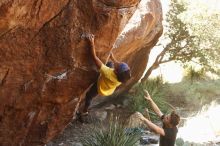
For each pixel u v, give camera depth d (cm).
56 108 578
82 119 995
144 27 796
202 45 1207
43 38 475
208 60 1224
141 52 1031
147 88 1184
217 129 1054
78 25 472
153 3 875
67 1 451
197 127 1070
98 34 487
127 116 1076
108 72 495
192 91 1320
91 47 491
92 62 516
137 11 793
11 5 414
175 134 618
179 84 1378
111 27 486
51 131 619
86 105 593
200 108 1220
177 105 1239
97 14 465
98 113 1064
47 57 496
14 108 547
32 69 503
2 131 577
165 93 1309
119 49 731
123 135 852
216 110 1198
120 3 459
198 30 1189
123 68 486
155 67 1261
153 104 669
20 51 475
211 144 955
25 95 535
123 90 1155
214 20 1184
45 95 545
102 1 455
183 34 1230
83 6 459
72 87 548
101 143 838
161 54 1259
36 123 591
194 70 1490
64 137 927
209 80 1455
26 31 458
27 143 618
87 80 541
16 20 436
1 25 433
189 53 1252
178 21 1222
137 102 1114
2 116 554
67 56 499
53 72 516
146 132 993
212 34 1187
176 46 1256
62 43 484
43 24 460
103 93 517
